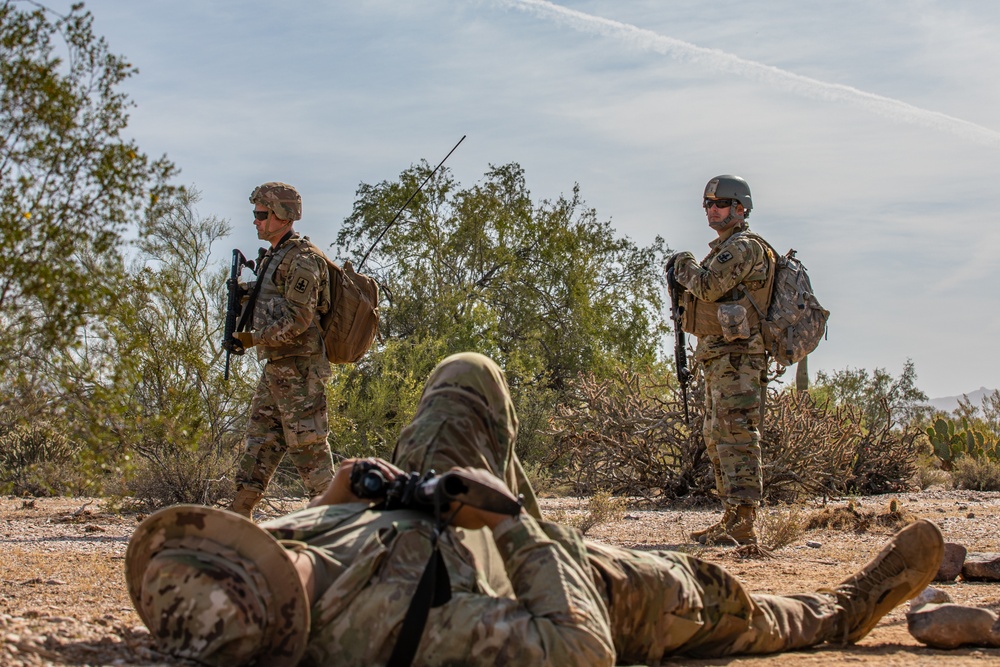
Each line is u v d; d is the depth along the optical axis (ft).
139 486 38.52
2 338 17.85
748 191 29.96
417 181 94.12
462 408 12.05
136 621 14.30
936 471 63.82
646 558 12.26
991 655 13.73
